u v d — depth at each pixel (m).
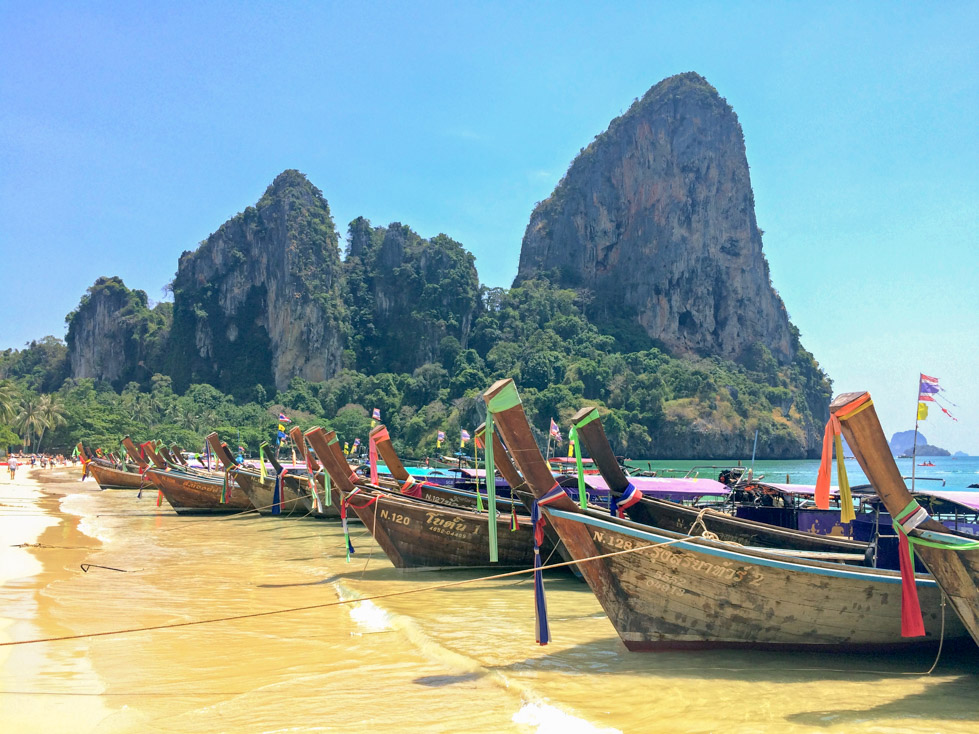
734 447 157.75
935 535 7.94
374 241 198.25
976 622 8.28
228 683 9.34
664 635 9.93
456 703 8.53
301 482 29.98
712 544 9.27
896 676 9.51
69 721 8.08
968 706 8.42
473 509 18.42
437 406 153.50
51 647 11.06
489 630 11.87
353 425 148.62
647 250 199.50
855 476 65.38
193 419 142.50
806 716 8.08
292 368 174.00
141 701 8.70
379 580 16.36
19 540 24.36
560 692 8.78
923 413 16.94
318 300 175.12
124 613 13.23
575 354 168.75
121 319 195.88
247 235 188.50
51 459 109.56
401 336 177.38
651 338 191.25
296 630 12.05
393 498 16.95
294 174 191.88
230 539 24.83
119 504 41.09
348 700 8.67
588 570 9.62
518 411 9.42
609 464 12.19
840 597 9.38
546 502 9.48
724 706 8.33
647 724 7.82
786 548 13.20
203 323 183.12
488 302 189.88
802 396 185.12
